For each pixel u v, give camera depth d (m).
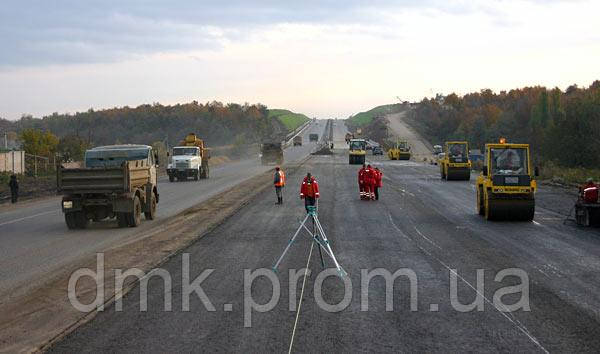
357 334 9.00
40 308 10.90
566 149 55.28
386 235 18.97
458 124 152.62
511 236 18.83
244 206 27.72
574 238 18.44
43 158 60.56
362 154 69.25
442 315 10.03
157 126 162.12
